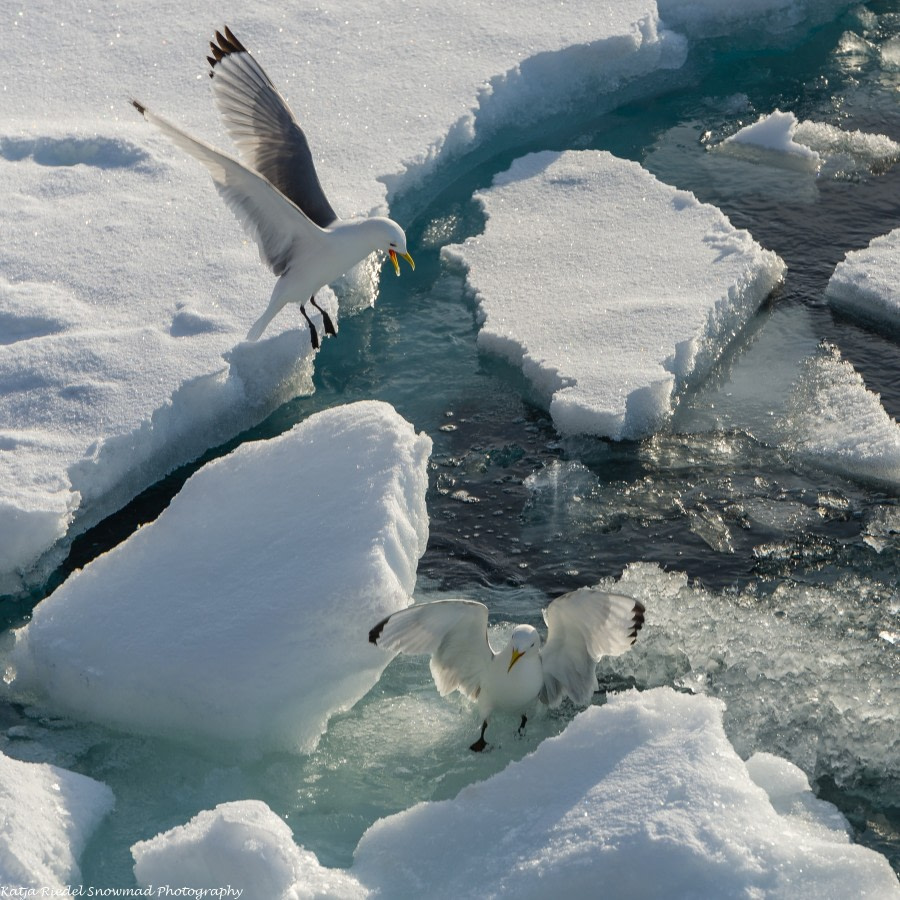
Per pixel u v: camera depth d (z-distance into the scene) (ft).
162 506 70.28
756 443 75.05
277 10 108.88
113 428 69.10
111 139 91.35
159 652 55.62
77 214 85.40
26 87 98.02
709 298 82.64
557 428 76.13
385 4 110.83
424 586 65.67
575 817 45.21
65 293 78.64
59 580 65.87
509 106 103.40
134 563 59.47
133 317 76.95
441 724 57.16
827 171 100.12
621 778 46.47
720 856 42.50
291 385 77.77
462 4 111.55
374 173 90.48
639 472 73.36
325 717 56.18
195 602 57.26
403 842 46.88
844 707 56.65
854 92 109.81
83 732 56.13
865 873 42.22
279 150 54.44
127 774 54.19
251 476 61.57
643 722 48.57
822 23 118.73
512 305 84.43
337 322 80.48
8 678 59.11
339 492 60.03
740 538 68.28
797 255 91.30
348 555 56.95
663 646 60.75
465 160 100.78
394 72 101.76
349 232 51.65
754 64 114.11
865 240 92.38
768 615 62.54
